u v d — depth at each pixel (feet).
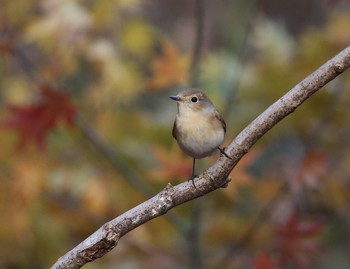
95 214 34.17
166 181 36.27
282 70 36.32
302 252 30.14
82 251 17.87
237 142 18.17
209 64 38.75
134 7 36.50
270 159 40.75
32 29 33.99
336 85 36.83
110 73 35.27
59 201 35.42
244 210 37.96
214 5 57.21
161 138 36.88
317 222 30.53
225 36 46.50
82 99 37.83
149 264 34.96
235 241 35.37
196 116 27.50
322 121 35.42
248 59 42.63
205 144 27.63
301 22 51.44
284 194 35.37
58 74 34.83
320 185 35.29
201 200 33.06
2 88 40.34
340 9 41.73
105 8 34.45
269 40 38.78
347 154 37.29
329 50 36.19
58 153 35.63
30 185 32.83
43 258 34.22
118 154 34.60
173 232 35.76
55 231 33.94
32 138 30.30
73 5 34.60
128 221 18.04
